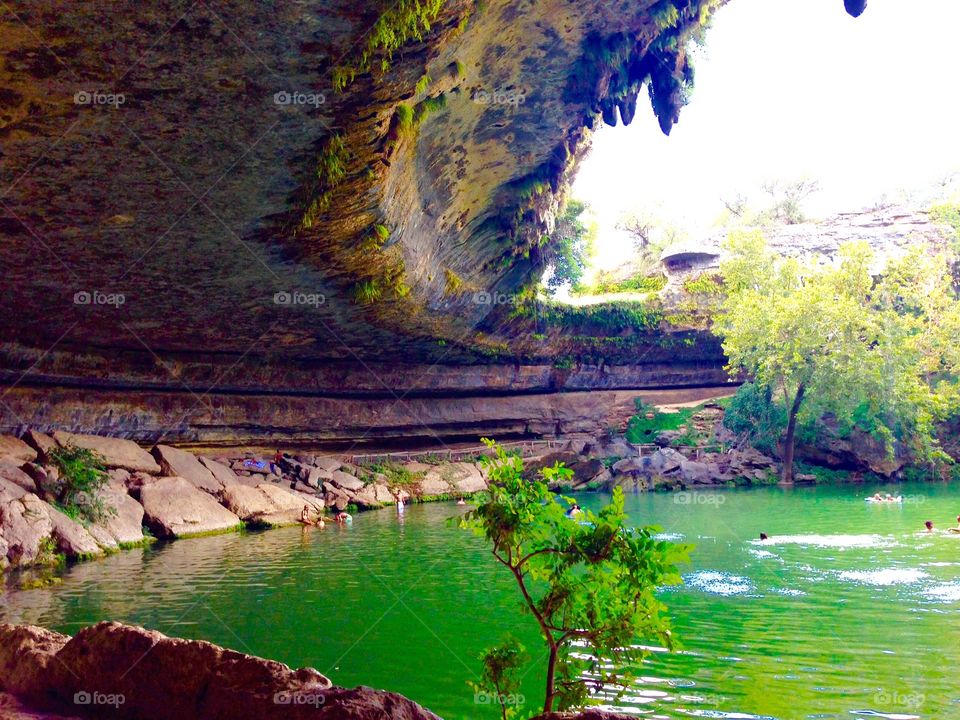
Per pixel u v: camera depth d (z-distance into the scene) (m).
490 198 29.14
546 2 18.91
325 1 12.09
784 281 45.75
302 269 23.70
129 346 29.59
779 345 41.78
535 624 12.75
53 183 15.82
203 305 26.16
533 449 44.34
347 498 32.38
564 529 6.48
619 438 47.69
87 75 12.43
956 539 20.84
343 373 39.06
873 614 12.73
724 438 46.53
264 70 13.32
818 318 41.47
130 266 21.33
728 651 10.80
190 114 14.11
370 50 13.50
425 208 25.19
